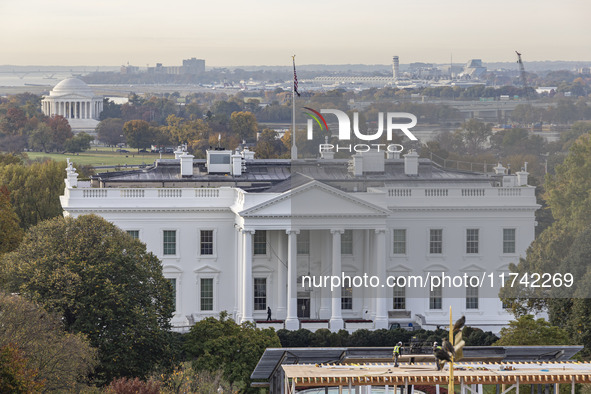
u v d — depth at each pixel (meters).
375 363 104.31
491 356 106.62
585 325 157.12
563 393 134.50
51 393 166.75
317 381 97.69
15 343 161.50
